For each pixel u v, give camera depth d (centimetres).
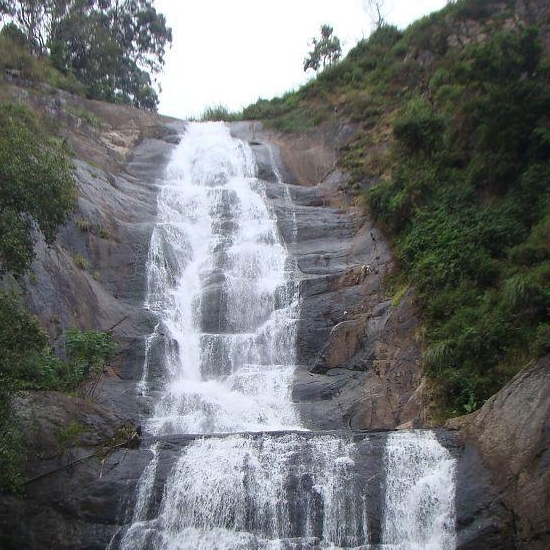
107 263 2262
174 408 1789
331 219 2617
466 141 2384
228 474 1402
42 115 3028
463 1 3481
